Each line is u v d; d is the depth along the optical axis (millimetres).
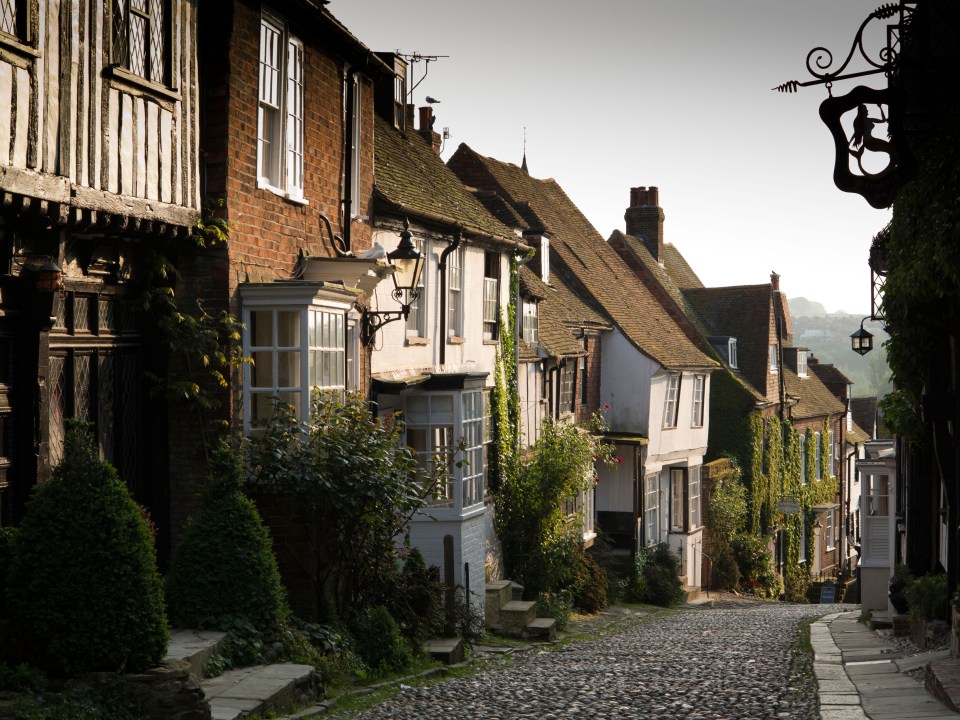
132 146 10914
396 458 14016
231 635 10930
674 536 35281
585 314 32500
